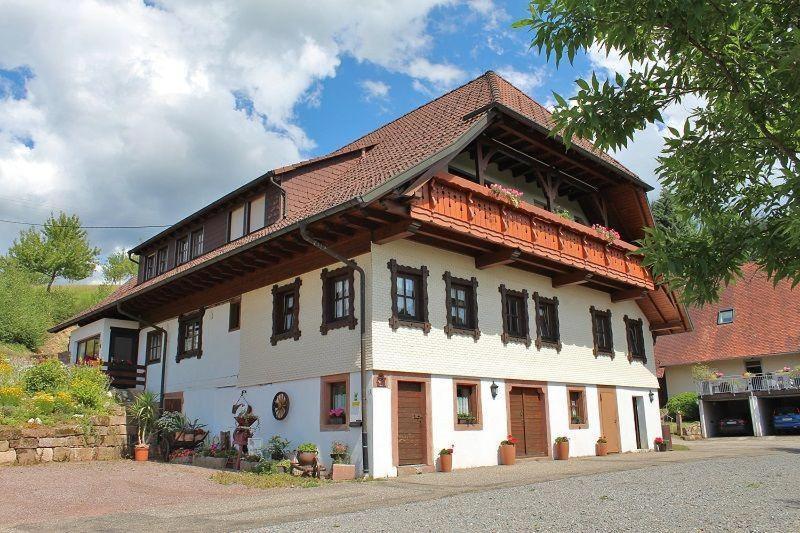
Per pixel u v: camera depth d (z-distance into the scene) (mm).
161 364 22125
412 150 15875
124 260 55000
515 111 15672
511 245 15742
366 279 14555
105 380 21047
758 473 11820
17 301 36812
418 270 15414
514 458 16422
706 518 7059
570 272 19000
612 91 4613
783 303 36844
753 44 4180
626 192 20922
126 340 24812
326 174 18812
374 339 14102
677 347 39312
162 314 22812
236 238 19578
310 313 15875
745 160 4473
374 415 13797
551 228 17328
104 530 8000
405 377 14594
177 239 23375
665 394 40562
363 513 8570
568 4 4344
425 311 15297
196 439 18594
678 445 24406
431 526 7250
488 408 16469
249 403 17375
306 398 15539
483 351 16578
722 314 39062
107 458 17734
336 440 14469
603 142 4648
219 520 8484
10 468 14812
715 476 11539
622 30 4199
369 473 13562
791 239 3973
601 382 20688
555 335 19219
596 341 20906
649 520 7055
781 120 4293
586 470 13977
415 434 14648
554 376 18766
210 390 19188
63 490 11875
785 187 3924
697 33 4031
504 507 8508
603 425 20422
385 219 13961
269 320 17203
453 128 15906
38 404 17047
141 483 12984
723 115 4465
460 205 14680
